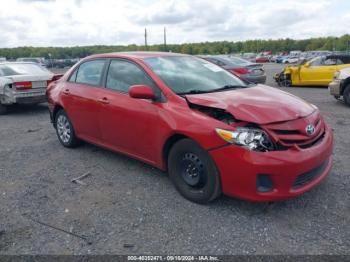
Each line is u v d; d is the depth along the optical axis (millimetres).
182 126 3486
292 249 2797
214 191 3383
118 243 2967
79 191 4047
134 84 4242
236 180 3156
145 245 2924
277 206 3479
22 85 9047
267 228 3107
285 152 3086
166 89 3848
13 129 7582
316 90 13070
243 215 3342
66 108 5395
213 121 3293
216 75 4508
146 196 3838
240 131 3117
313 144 3350
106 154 5391
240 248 2834
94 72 4988
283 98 3746
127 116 4191
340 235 2961
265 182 3111
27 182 4379
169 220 3301
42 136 6777
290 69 14797
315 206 3461
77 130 5371
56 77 9219
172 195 3834
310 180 3338
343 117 7586
